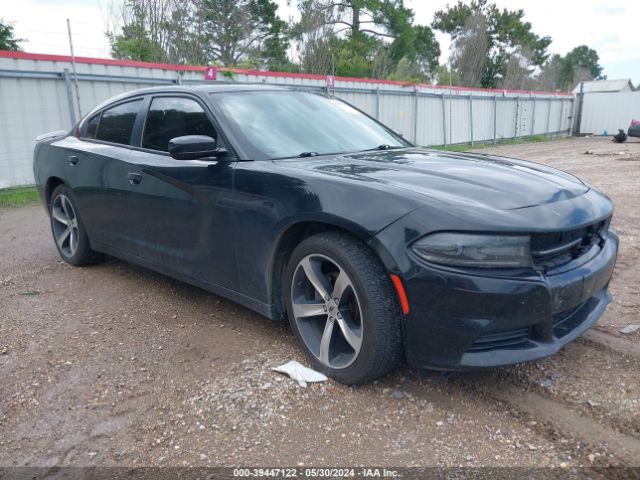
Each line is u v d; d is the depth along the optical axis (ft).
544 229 7.88
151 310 12.71
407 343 8.23
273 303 10.22
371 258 8.45
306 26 70.79
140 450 7.59
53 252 18.28
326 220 8.77
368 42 102.73
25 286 14.66
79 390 9.17
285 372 9.47
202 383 9.29
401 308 8.11
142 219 12.71
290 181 9.43
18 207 27.02
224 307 12.80
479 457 7.30
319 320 9.89
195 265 11.59
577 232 8.57
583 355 10.15
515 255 7.75
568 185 9.80
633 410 8.30
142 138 13.01
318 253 9.10
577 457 7.25
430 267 7.75
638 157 51.44
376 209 8.30
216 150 10.52
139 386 9.26
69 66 31.48
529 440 7.65
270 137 11.14
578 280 8.27
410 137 60.75
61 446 7.72
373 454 7.41
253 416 8.30
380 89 55.01
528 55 134.00
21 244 19.58
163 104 12.73
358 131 12.70
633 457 7.22
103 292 14.03
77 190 14.83
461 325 7.75
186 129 11.76
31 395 9.04
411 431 7.91
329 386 9.09
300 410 8.44
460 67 109.50
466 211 7.86
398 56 113.70
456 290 7.64
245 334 11.24
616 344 10.61
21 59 29.40
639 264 15.94
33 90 30.27
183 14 49.83
